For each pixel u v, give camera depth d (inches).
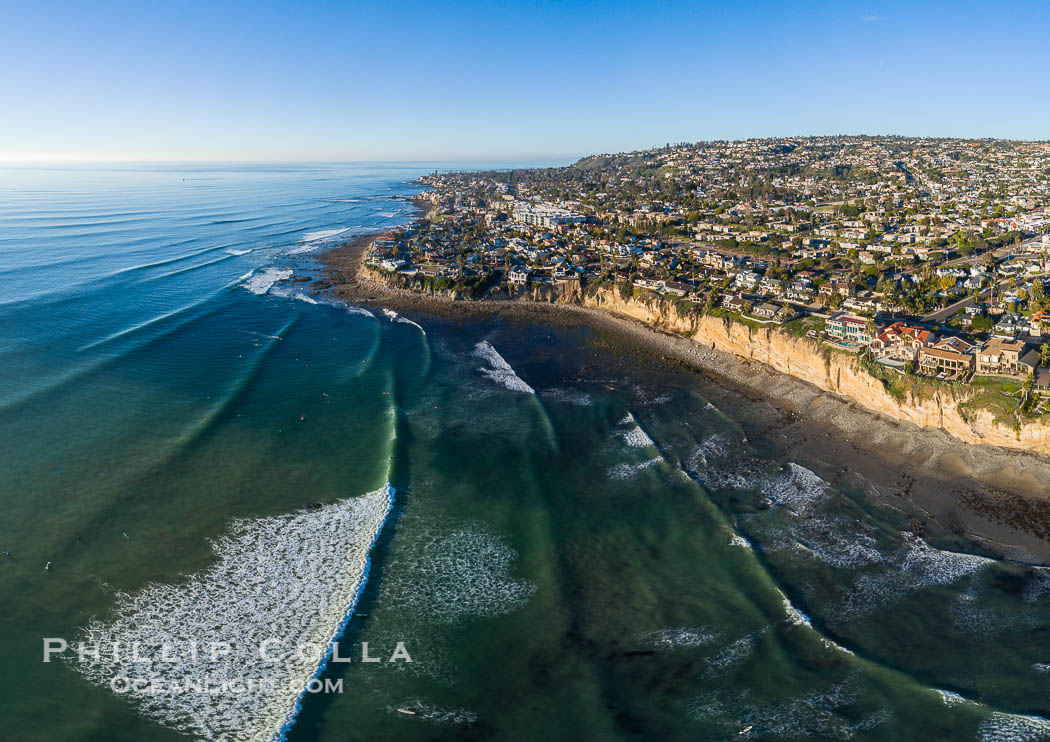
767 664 1614.2
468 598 1863.9
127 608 1770.4
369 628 1743.4
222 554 2005.4
